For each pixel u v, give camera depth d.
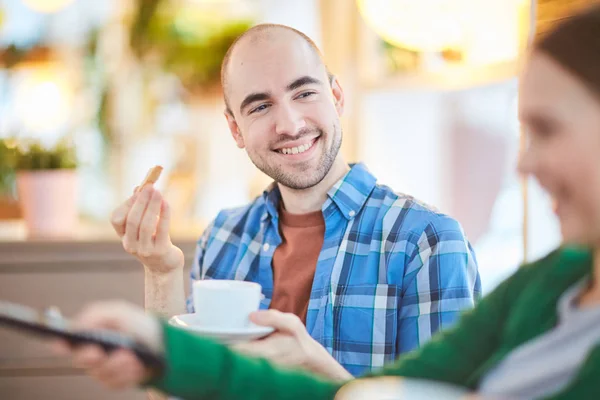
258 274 1.53
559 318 0.77
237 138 1.63
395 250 1.42
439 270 1.38
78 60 3.23
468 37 2.06
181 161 3.04
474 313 0.91
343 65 2.61
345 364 1.40
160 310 1.44
